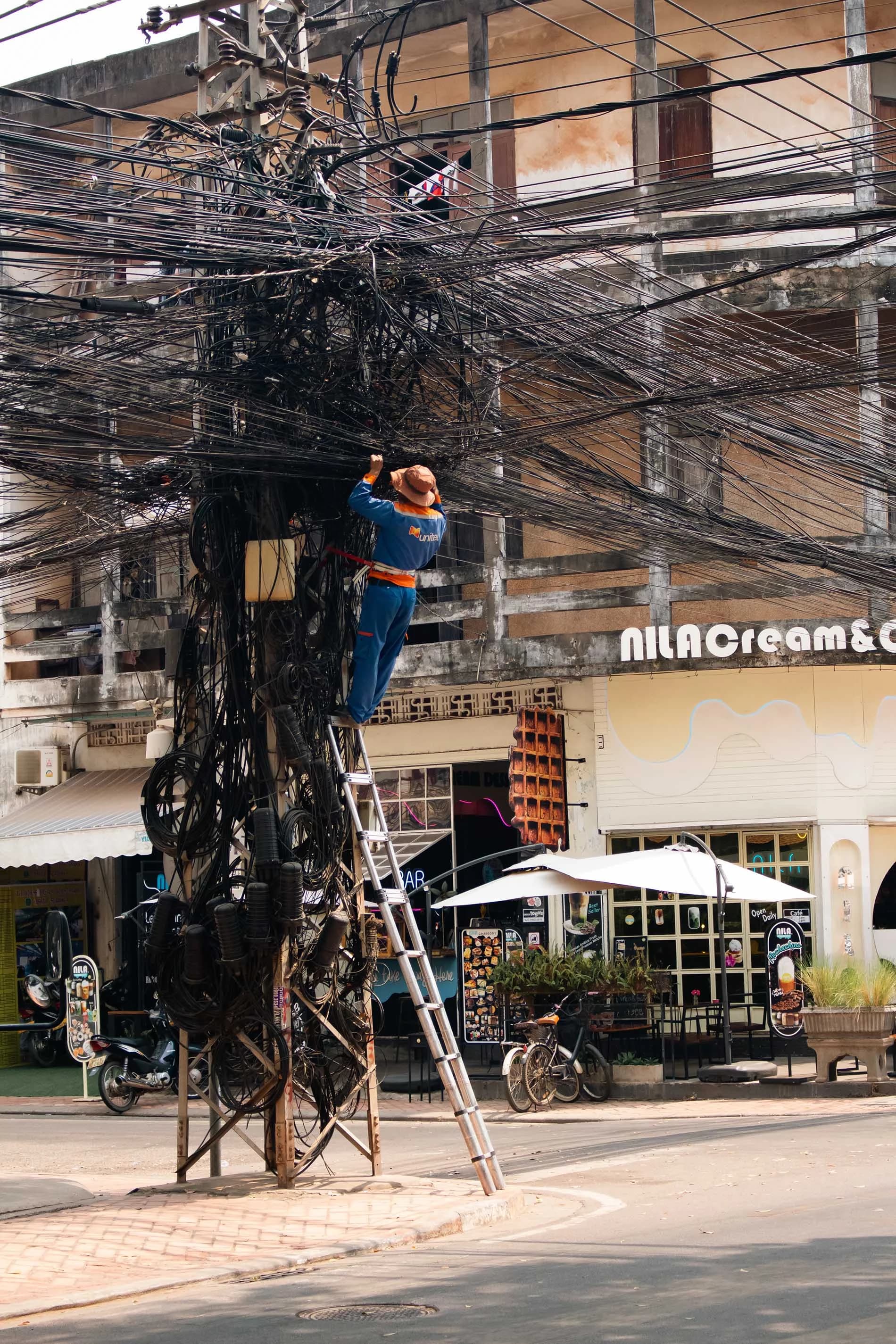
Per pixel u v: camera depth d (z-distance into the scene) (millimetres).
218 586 10883
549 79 21547
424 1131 15938
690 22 20984
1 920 24250
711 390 11953
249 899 10211
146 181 9758
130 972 23328
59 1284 7957
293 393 10523
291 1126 10836
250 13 11219
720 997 20062
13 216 9008
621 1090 17609
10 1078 22766
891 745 20094
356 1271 8164
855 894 19859
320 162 10711
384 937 11570
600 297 11914
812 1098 16828
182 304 10820
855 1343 6137
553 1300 7191
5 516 13734
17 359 10039
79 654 23000
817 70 8891
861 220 10008
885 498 18531
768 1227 8984
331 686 11062
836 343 20875
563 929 20500
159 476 11195
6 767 23438
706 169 10453
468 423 11078
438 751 21391
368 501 10492
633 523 13086
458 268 10422
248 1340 6648
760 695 20156
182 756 10977
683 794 20219
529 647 20297
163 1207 10008
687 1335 6375
